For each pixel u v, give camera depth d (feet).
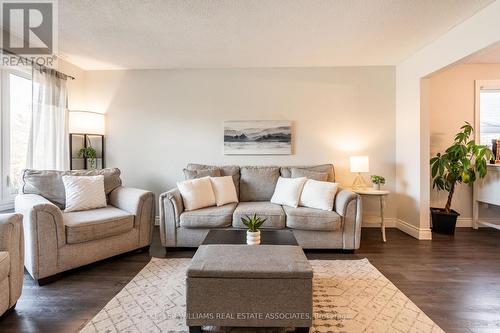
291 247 5.86
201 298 4.83
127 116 12.75
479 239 10.77
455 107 12.37
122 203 9.64
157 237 11.16
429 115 11.46
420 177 10.79
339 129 12.48
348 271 7.81
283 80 12.53
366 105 12.41
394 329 5.20
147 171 12.83
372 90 12.39
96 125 11.89
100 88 12.66
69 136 11.16
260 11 7.62
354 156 12.12
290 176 11.46
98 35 9.16
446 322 5.43
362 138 12.44
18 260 5.83
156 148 12.81
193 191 9.83
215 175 11.28
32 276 6.86
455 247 9.86
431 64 9.87
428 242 10.43
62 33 9.00
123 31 8.86
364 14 7.80
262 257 5.24
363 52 10.76
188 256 9.05
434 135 12.43
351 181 12.44
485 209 12.49
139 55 11.01
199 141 12.75
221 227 9.34
